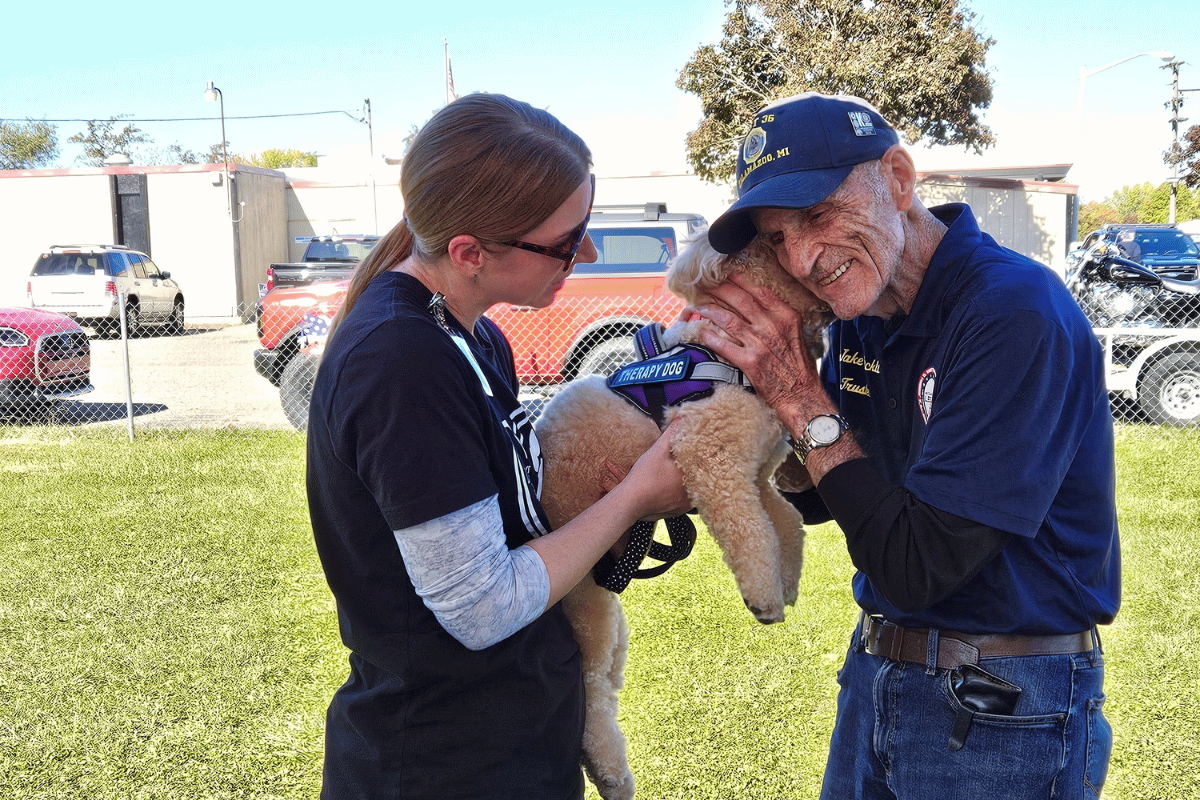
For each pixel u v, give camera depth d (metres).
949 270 1.42
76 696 3.34
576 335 6.85
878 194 1.40
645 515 1.51
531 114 1.28
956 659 1.45
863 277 1.43
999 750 1.41
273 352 7.53
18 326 8.29
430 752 1.27
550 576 1.24
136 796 2.75
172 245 22.03
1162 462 6.32
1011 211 18.94
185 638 3.83
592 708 1.67
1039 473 1.26
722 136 20.00
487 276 1.31
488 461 1.27
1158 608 3.92
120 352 14.88
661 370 1.66
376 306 1.22
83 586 4.42
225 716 3.20
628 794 1.67
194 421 8.73
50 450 7.41
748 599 1.51
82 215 21.92
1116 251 8.36
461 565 1.14
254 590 4.37
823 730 3.04
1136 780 2.72
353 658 1.38
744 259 1.57
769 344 1.52
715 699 3.24
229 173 21.77
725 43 19.94
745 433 1.55
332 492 1.22
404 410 1.13
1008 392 1.27
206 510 5.68
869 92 18.73
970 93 19.27
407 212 1.27
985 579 1.40
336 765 1.34
